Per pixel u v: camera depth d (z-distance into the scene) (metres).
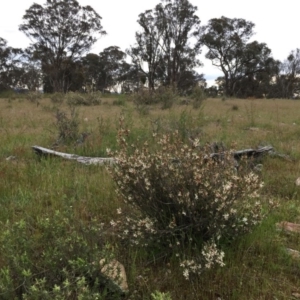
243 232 3.29
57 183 4.79
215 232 3.12
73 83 57.78
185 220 3.18
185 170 3.15
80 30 57.16
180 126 7.81
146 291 2.70
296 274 3.02
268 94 73.94
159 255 3.13
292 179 5.47
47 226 2.87
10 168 5.43
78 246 2.55
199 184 3.07
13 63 62.12
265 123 12.11
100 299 2.31
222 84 73.81
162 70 61.31
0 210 3.92
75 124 8.05
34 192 4.49
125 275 2.73
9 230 2.77
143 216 3.33
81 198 4.38
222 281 2.84
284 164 6.33
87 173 5.32
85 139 7.58
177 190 3.14
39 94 29.59
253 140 8.41
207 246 2.93
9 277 2.23
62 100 22.42
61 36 56.03
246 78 70.31
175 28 58.12
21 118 12.62
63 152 6.85
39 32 55.53
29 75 60.31
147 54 58.50
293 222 4.02
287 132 9.95
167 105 18.28
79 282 2.15
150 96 19.09
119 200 4.16
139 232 3.08
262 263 3.08
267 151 6.71
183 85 62.72
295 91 77.88
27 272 2.23
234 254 3.16
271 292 2.77
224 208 3.04
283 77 77.12
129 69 69.12
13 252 2.49
